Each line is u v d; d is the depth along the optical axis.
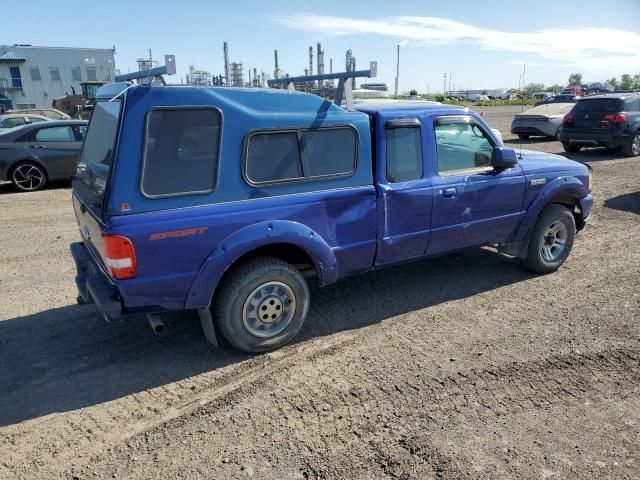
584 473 2.62
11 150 10.20
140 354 3.91
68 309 4.72
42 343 4.09
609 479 2.58
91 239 3.71
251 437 2.94
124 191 3.11
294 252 4.02
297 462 2.73
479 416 3.09
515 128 17.11
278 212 3.61
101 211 3.15
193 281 3.41
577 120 13.60
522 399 3.25
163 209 3.23
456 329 4.23
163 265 3.28
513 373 3.55
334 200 3.86
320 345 4.00
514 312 4.54
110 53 51.06
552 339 4.03
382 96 9.79
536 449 2.80
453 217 4.55
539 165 5.15
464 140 4.62
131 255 3.16
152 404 3.28
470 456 2.75
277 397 3.32
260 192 3.54
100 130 3.73
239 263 3.66
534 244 5.22
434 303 4.75
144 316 4.54
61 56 48.97
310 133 3.72
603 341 3.99
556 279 5.32
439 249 4.64
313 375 3.57
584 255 6.05
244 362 3.77
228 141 3.39
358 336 4.13
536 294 4.93
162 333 4.23
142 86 3.12
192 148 3.29
